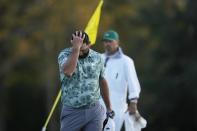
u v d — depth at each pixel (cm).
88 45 1836
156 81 6706
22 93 8412
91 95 1836
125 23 7938
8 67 8062
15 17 7856
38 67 7994
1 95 8325
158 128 6769
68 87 1833
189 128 6775
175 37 6825
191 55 6819
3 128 8369
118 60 2322
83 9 7438
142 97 6719
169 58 6862
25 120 8469
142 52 7850
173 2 7081
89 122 1848
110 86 2320
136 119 2305
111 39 2306
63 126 1853
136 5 7931
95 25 2142
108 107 1970
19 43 7844
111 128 1995
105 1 7788
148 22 7212
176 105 6681
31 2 7844
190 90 6594
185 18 6862
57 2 7506
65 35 7556
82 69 1830
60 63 1819
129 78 2311
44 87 8281
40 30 7675
